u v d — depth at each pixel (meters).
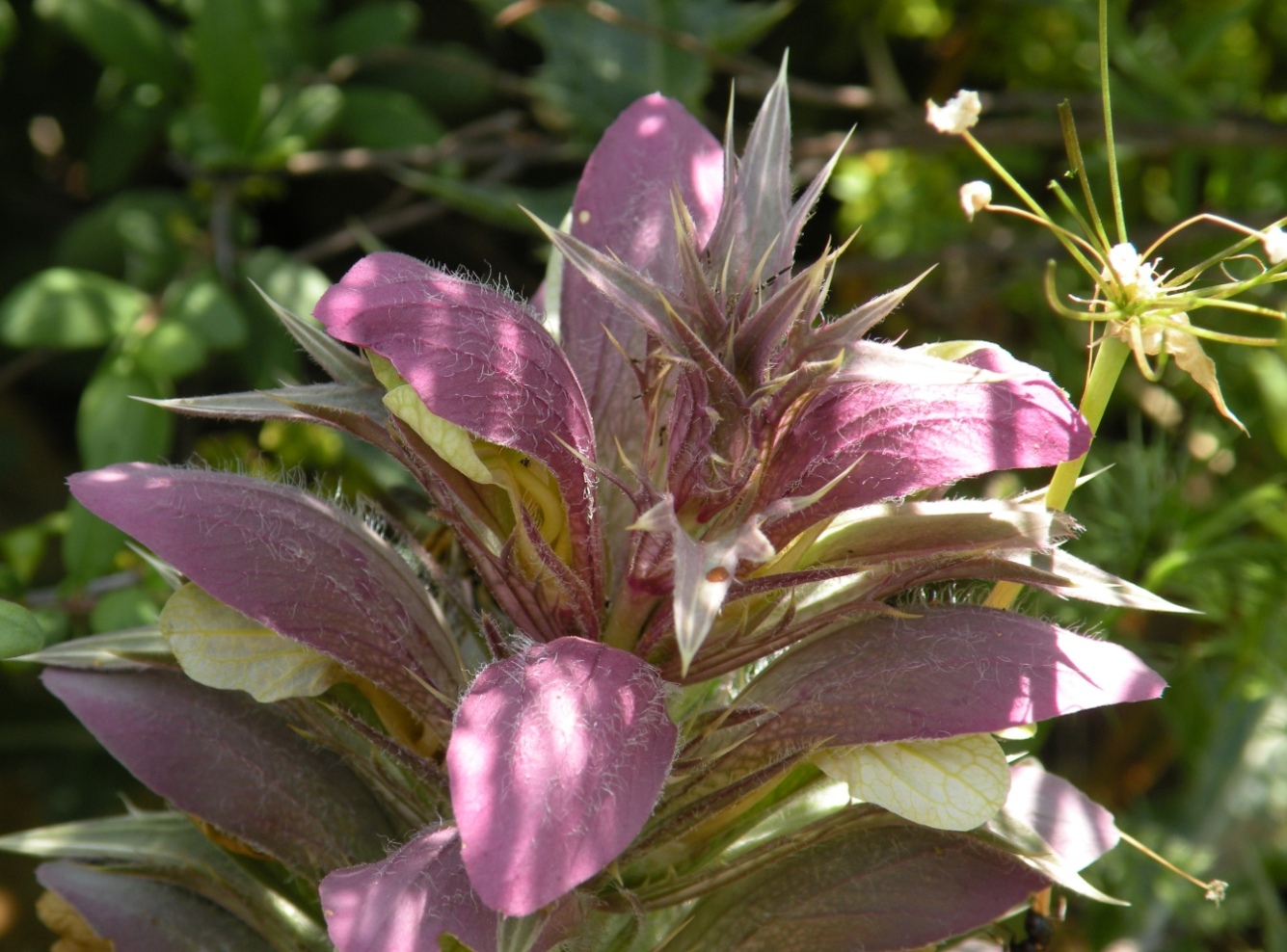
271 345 0.34
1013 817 0.20
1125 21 0.43
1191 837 0.38
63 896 0.22
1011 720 0.18
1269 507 0.32
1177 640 0.40
